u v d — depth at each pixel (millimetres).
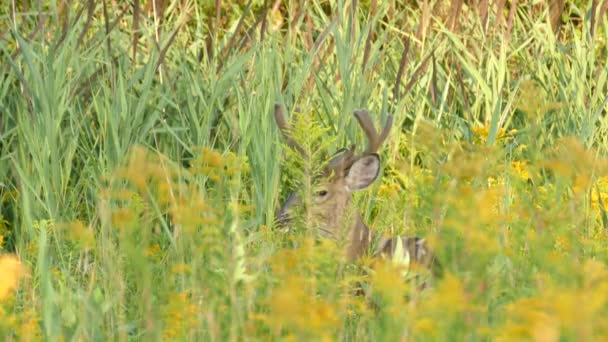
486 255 6582
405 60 14531
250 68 14750
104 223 9180
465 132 14562
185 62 14297
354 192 11914
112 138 12711
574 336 5391
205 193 11203
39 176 12539
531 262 7320
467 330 5875
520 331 5434
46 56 13766
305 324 5688
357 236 10539
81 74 14234
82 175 12891
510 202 10242
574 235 7840
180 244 8906
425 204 8180
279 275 7008
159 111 13477
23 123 12891
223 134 14062
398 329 6137
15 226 12453
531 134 9188
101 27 14766
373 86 14781
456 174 7645
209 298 7020
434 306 5781
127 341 7863
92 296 8180
